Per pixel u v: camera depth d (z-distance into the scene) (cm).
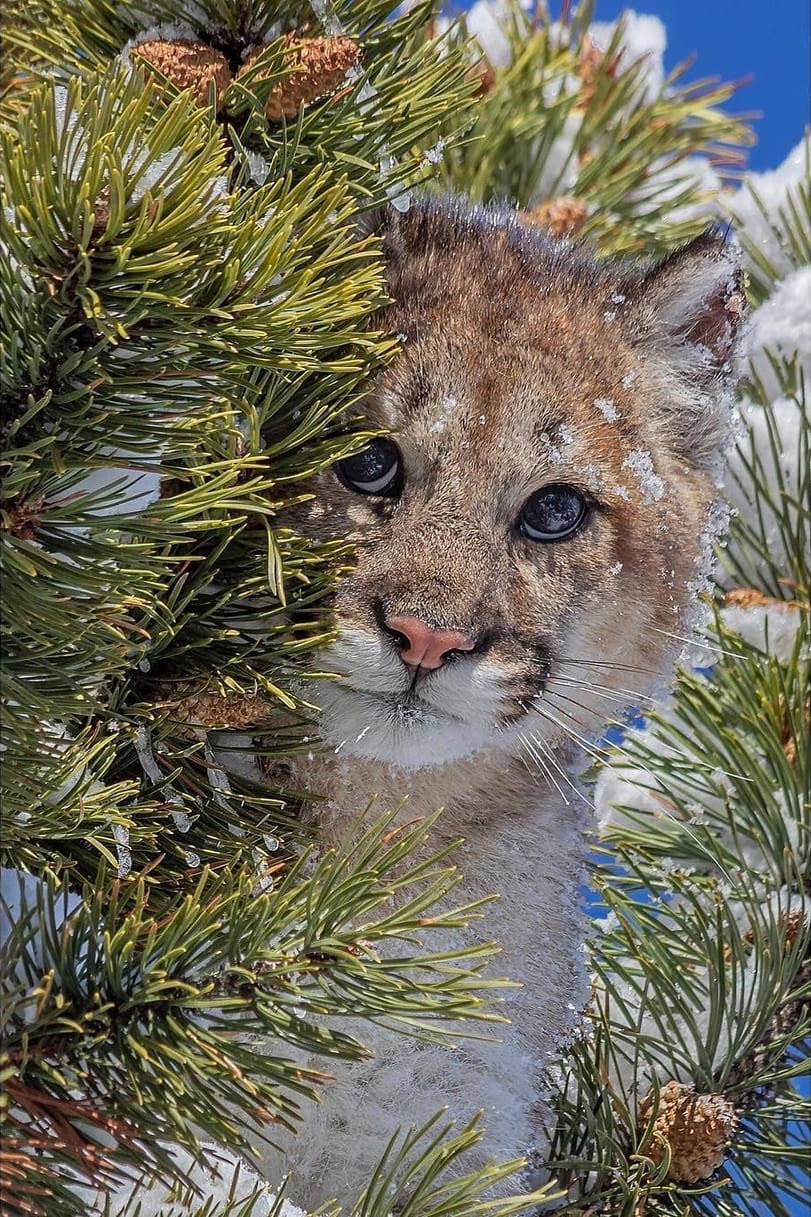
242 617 286
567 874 371
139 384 224
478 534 354
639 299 415
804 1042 376
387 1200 275
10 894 230
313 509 343
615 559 381
